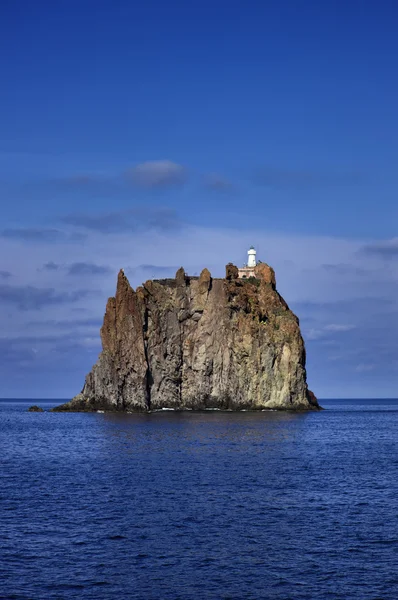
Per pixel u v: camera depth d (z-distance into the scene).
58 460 140.50
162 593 58.22
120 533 75.50
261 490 101.38
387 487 105.81
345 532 76.62
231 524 79.81
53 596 57.31
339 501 93.94
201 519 82.12
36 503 90.94
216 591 58.78
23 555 67.50
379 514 85.75
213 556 67.69
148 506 89.00
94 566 64.50
